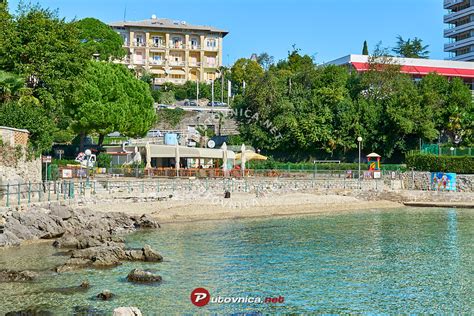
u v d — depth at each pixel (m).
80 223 38.03
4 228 34.34
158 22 151.75
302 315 22.14
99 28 111.75
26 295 23.31
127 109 75.56
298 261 31.36
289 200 60.09
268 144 87.62
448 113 90.81
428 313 22.61
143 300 23.20
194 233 40.69
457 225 47.31
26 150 46.38
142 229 42.25
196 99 129.12
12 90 51.53
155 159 77.19
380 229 44.50
